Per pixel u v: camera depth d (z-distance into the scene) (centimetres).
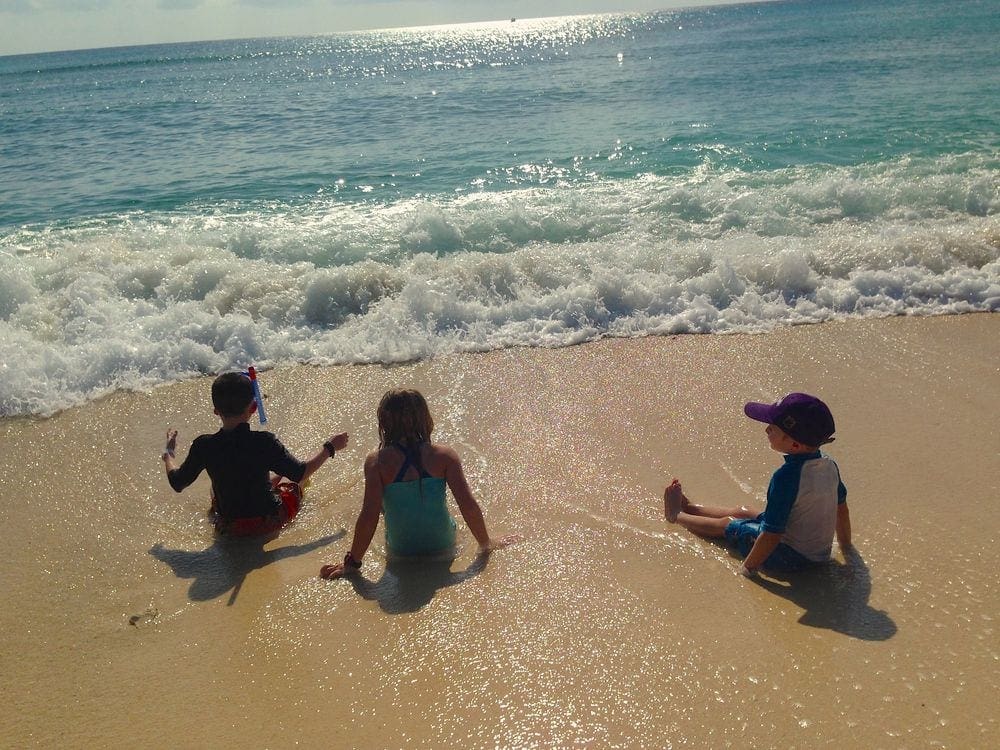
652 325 676
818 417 342
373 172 1411
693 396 550
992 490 416
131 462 497
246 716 285
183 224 1048
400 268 754
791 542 356
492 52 6347
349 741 271
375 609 344
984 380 550
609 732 269
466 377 595
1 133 2308
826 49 3297
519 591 352
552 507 422
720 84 2389
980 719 267
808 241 799
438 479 377
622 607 337
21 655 326
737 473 452
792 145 1403
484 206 1047
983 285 701
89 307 700
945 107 1673
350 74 4488
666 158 1365
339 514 431
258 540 411
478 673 301
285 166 1515
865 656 300
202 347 639
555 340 654
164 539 415
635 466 462
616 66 3494
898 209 923
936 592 338
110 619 348
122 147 1894
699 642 313
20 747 276
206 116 2500
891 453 460
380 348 642
